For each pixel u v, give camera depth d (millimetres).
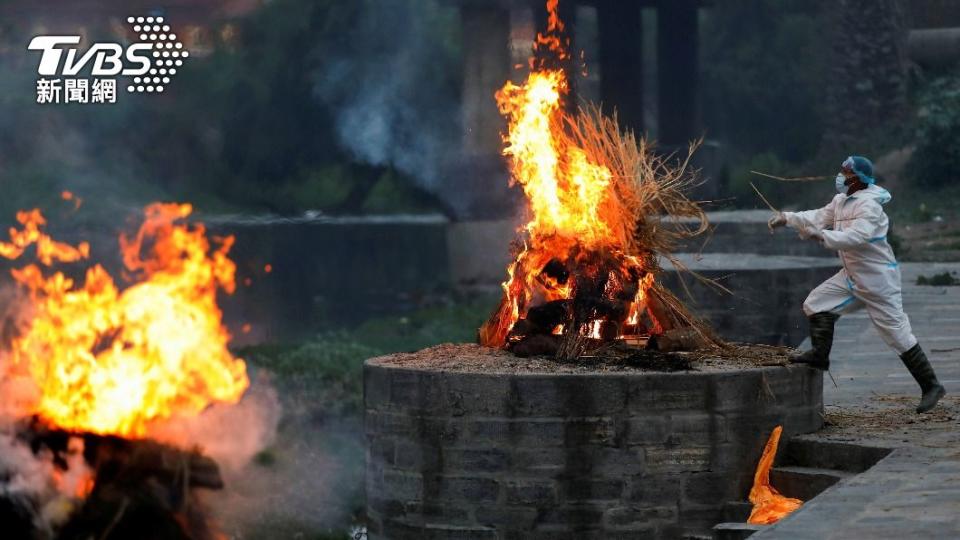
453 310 73375
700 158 106562
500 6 97938
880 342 41531
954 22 118250
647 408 24219
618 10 104938
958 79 110500
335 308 82312
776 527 17984
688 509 24406
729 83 137250
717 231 66000
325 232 121438
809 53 135000
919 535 17156
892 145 108812
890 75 111875
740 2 139875
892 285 26922
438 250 110812
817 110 132375
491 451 24391
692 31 106562
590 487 24094
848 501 19516
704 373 24516
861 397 31109
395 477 25469
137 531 26000
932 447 23828
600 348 26516
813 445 25047
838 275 27000
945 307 48844
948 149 98875
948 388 32000
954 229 85500
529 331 27125
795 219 27219
